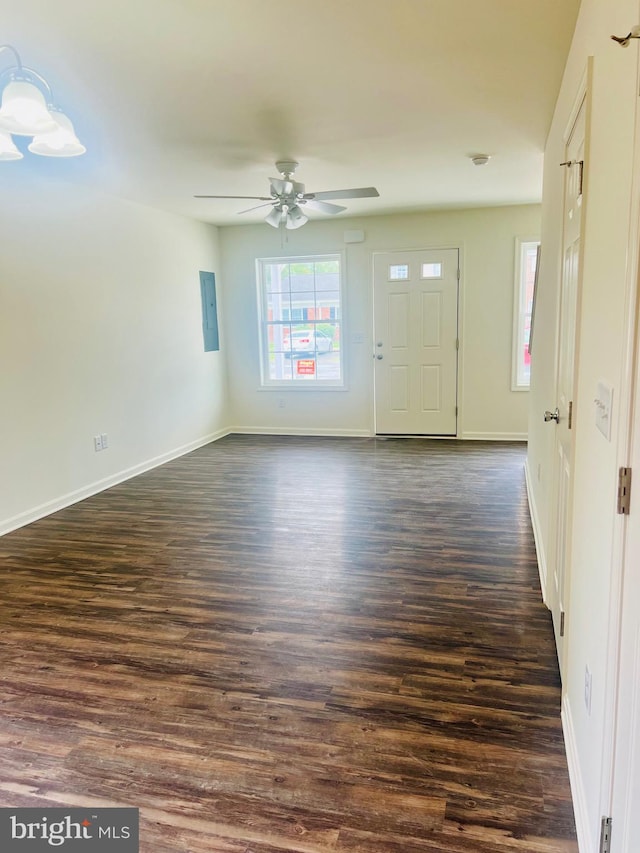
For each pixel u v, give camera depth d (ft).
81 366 15.26
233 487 16.11
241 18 7.04
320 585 9.99
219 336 23.04
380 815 5.34
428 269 20.86
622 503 3.83
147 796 5.64
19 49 7.68
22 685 7.45
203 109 9.98
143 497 15.37
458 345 21.08
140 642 8.38
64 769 6.00
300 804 5.49
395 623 8.68
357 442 21.56
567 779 5.67
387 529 12.52
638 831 3.51
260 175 14.53
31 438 13.64
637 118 3.54
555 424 8.49
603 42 4.97
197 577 10.44
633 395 3.66
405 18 7.17
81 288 15.17
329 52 8.00
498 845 4.99
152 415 18.53
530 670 7.44
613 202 4.31
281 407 23.40
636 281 3.59
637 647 3.54
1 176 12.69
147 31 7.28
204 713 6.82
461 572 10.34
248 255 22.54
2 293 12.74
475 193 17.49
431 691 7.08
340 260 21.70
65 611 9.32
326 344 22.76
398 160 13.52
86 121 10.45
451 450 19.77
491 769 5.83
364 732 6.42
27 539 12.47
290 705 6.91
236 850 5.04
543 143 12.38
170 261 19.38
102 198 15.93
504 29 7.46
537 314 13.19
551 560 8.80
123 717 6.79
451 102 9.95
